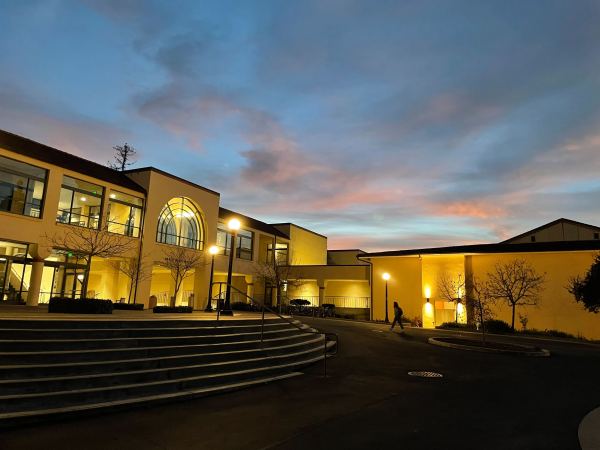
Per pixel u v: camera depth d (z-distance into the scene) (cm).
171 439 594
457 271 3009
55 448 540
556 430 668
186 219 3125
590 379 1128
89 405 688
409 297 2994
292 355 1217
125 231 2633
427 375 1151
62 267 2362
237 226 1709
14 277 2102
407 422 701
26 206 2116
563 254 2522
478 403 846
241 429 648
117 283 2788
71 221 2333
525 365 1348
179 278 3036
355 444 588
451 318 2972
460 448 579
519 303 2583
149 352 910
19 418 606
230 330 1207
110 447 554
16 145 2145
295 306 3853
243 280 3972
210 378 903
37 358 754
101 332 909
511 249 2650
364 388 970
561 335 2386
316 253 4891
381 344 1798
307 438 612
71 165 2356
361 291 3859
